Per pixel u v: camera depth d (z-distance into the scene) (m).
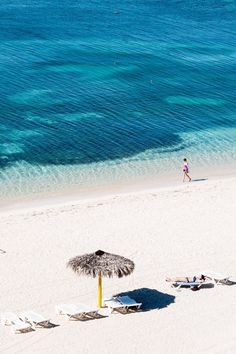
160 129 69.19
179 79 87.06
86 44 99.81
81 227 45.03
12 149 61.81
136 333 32.41
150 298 36.09
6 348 30.98
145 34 108.25
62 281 37.78
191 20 120.12
